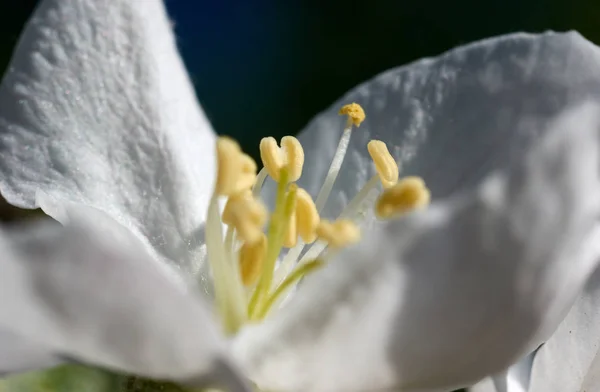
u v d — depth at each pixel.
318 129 0.12
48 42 0.12
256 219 0.11
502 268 0.10
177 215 0.11
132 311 0.09
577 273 0.10
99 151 0.11
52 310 0.09
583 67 0.11
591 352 0.11
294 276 0.11
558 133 0.09
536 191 0.09
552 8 0.14
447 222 0.09
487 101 0.11
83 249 0.09
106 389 0.12
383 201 0.11
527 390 0.11
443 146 0.11
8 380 0.12
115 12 0.12
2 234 0.09
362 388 0.10
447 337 0.10
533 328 0.10
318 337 0.10
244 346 0.10
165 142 0.12
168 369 0.10
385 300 0.10
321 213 0.12
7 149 0.11
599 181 0.10
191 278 0.11
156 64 0.12
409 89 0.12
